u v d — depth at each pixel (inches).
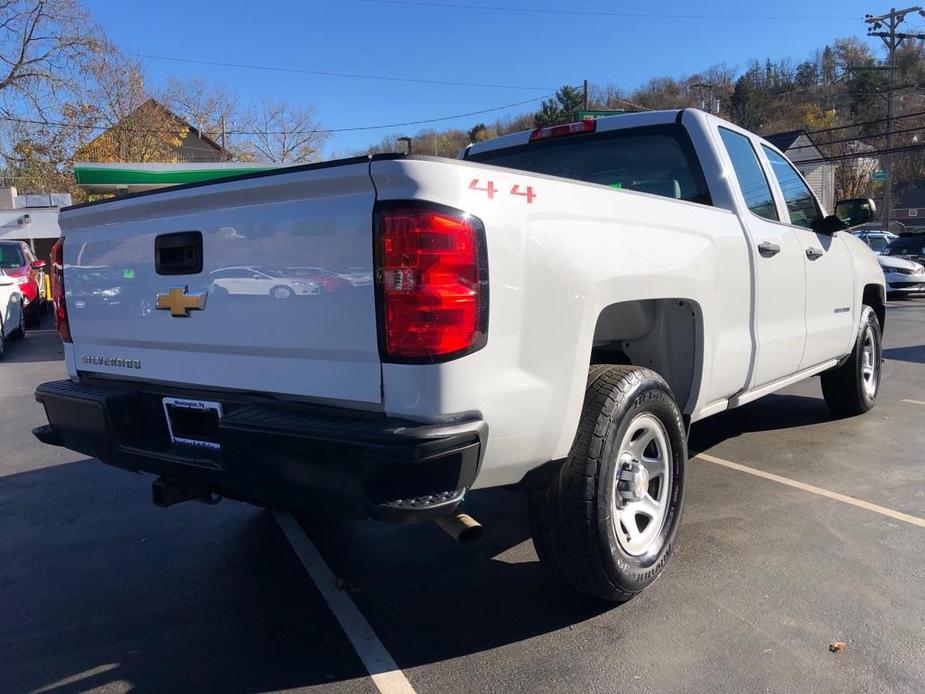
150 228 122.8
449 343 92.8
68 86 1363.2
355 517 96.0
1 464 227.9
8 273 642.8
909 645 113.0
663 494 132.6
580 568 116.6
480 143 206.5
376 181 93.8
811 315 199.9
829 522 161.2
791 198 203.2
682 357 146.3
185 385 122.1
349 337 98.3
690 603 126.9
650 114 177.9
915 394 298.0
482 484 101.9
